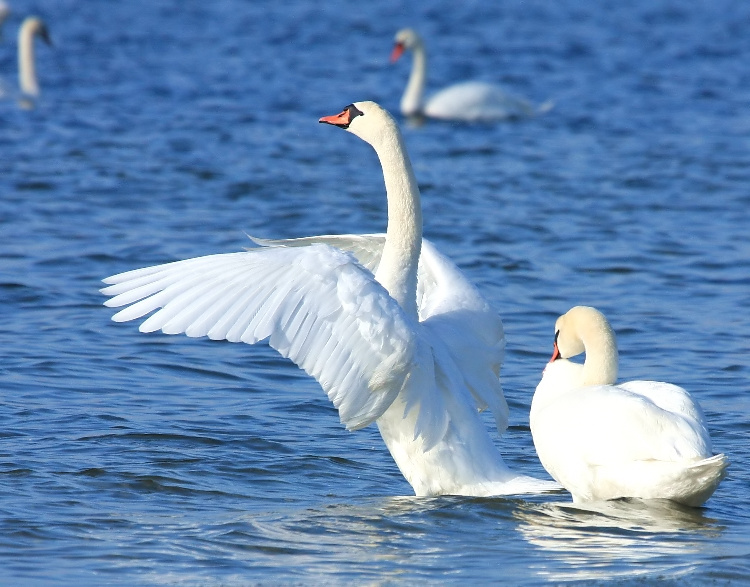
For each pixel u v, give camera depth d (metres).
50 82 39.84
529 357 15.49
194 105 35.91
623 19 58.22
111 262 19.33
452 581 8.59
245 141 30.81
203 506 10.36
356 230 21.77
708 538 9.56
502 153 31.08
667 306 17.80
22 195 24.16
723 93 40.03
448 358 10.64
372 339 9.77
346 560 9.02
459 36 52.94
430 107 38.44
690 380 14.53
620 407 10.25
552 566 8.88
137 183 25.56
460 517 10.01
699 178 27.38
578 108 37.97
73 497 10.43
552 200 25.08
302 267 9.81
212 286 9.65
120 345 15.62
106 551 9.16
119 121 33.31
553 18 58.25
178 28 52.88
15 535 9.44
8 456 11.48
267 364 15.23
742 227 22.88
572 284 18.95
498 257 20.38
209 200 24.22
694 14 60.47
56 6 59.47
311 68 44.12
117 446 11.94
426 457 10.39
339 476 11.38
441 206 24.30
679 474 9.91
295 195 24.84
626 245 21.38
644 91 40.50
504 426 11.06
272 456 11.90
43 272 18.73
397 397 10.29
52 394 13.60
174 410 13.25
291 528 9.74
